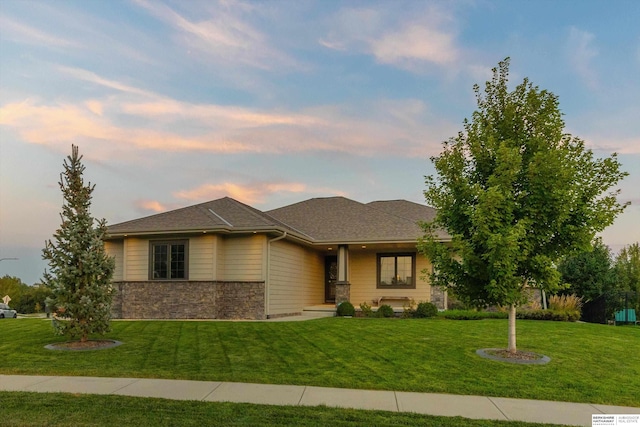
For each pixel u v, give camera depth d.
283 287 18.36
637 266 26.78
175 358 9.00
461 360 8.86
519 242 8.52
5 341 11.06
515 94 9.73
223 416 5.54
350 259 21.45
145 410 5.74
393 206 24.39
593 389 7.07
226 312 16.97
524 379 7.59
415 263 20.41
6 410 5.71
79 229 10.78
